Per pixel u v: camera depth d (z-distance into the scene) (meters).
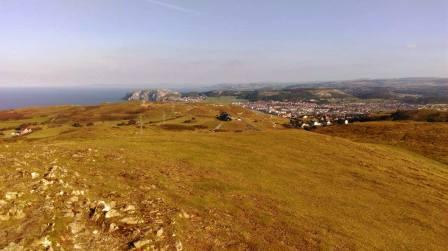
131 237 19.11
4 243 15.84
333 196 35.56
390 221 31.64
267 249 22.48
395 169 52.00
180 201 27.09
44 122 195.88
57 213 19.23
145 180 30.23
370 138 95.31
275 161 45.88
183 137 56.75
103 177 28.64
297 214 29.23
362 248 25.28
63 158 33.22
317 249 23.83
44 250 16.14
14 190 20.73
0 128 167.25
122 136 62.53
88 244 17.78
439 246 28.17
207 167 38.59
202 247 20.80
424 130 96.69
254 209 28.67
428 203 38.53
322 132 117.81
